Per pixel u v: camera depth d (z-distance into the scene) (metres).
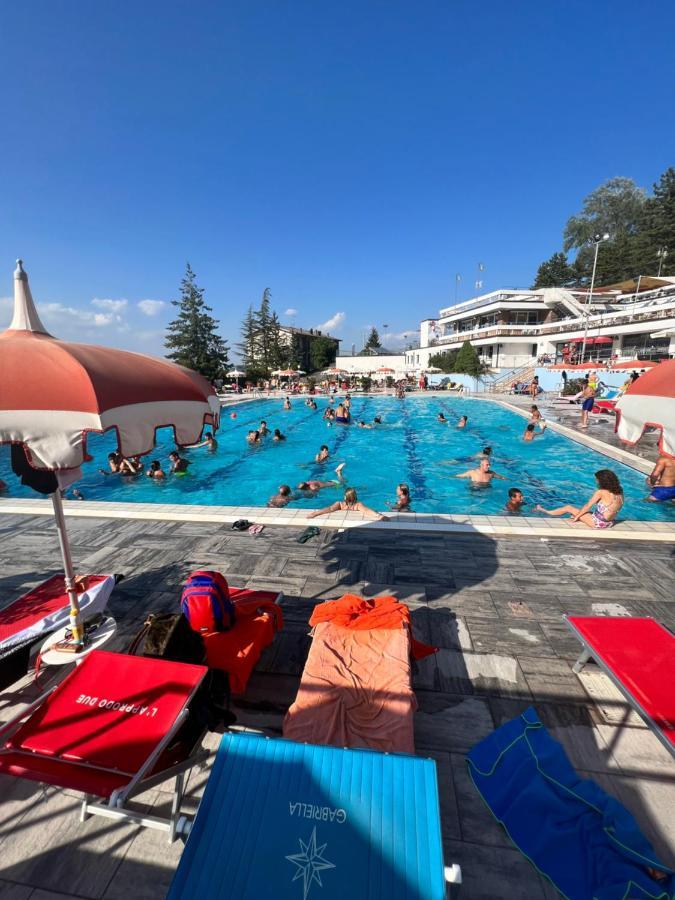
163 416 2.45
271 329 61.09
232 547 6.34
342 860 1.75
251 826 1.86
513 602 4.82
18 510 7.91
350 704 2.93
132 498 11.24
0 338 2.44
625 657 3.21
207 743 3.12
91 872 2.36
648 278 44.31
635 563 5.69
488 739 3.03
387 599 4.07
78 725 2.59
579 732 3.16
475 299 55.09
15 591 5.28
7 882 2.33
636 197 60.66
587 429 16.94
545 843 2.37
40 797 2.78
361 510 7.60
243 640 3.55
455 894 1.78
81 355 2.32
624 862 2.24
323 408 28.61
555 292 47.88
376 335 102.06
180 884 1.72
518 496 9.39
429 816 1.85
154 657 3.19
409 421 22.67
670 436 2.79
